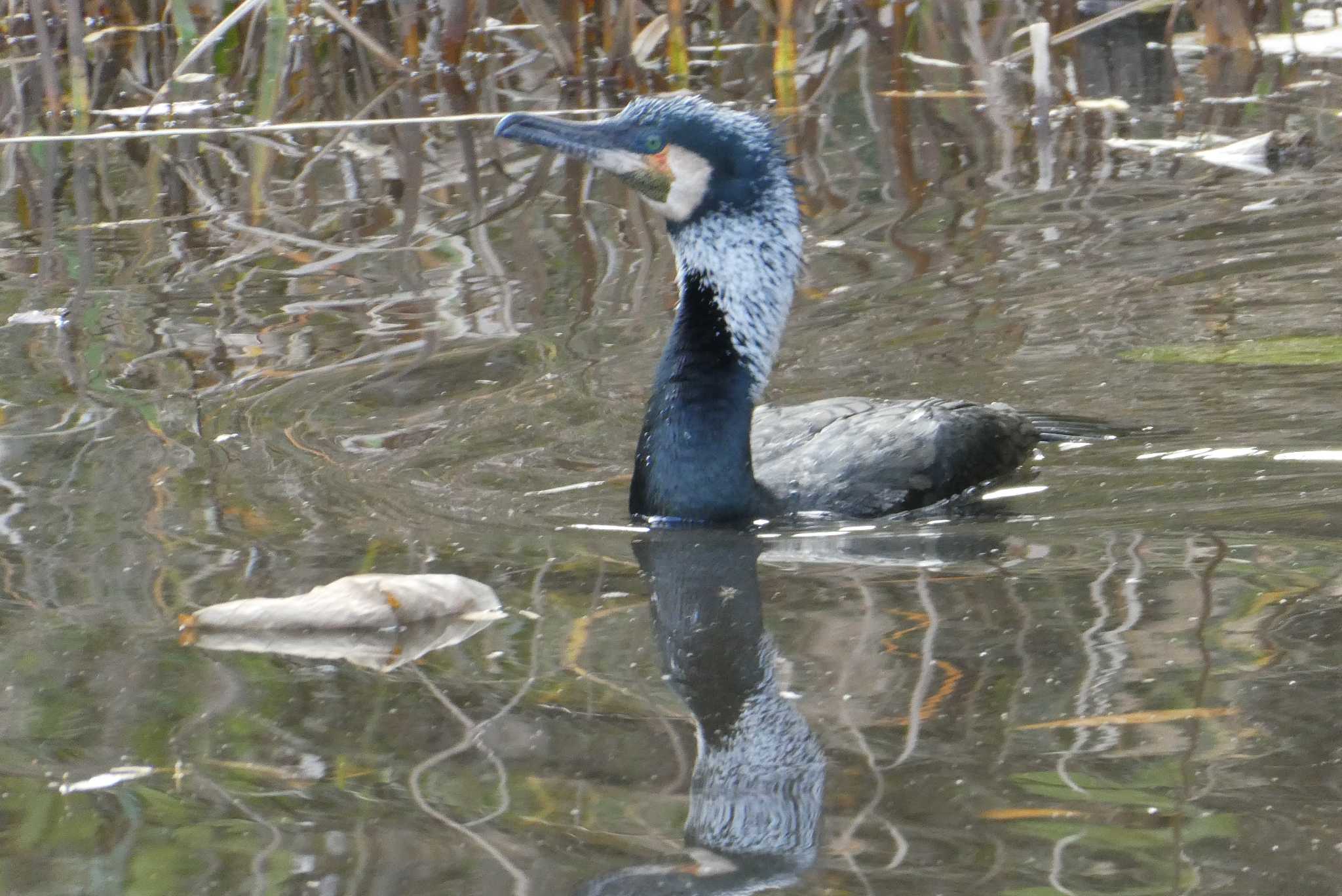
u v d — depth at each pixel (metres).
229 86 21.09
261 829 5.84
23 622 7.86
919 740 6.36
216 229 15.87
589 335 12.77
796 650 7.34
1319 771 5.95
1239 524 8.84
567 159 17.84
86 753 6.49
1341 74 19.59
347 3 22.17
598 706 6.81
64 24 22.05
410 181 17.33
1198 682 6.77
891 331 12.79
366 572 8.50
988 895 5.25
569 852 5.61
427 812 5.92
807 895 5.29
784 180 9.86
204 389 11.71
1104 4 22.27
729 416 9.53
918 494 9.80
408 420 11.17
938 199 15.93
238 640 7.61
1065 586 8.01
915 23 21.69
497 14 22.66
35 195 17.31
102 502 9.61
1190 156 16.88
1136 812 5.72
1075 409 11.18
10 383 11.86
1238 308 12.82
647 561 8.72
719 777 6.12
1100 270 13.83
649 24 20.69
